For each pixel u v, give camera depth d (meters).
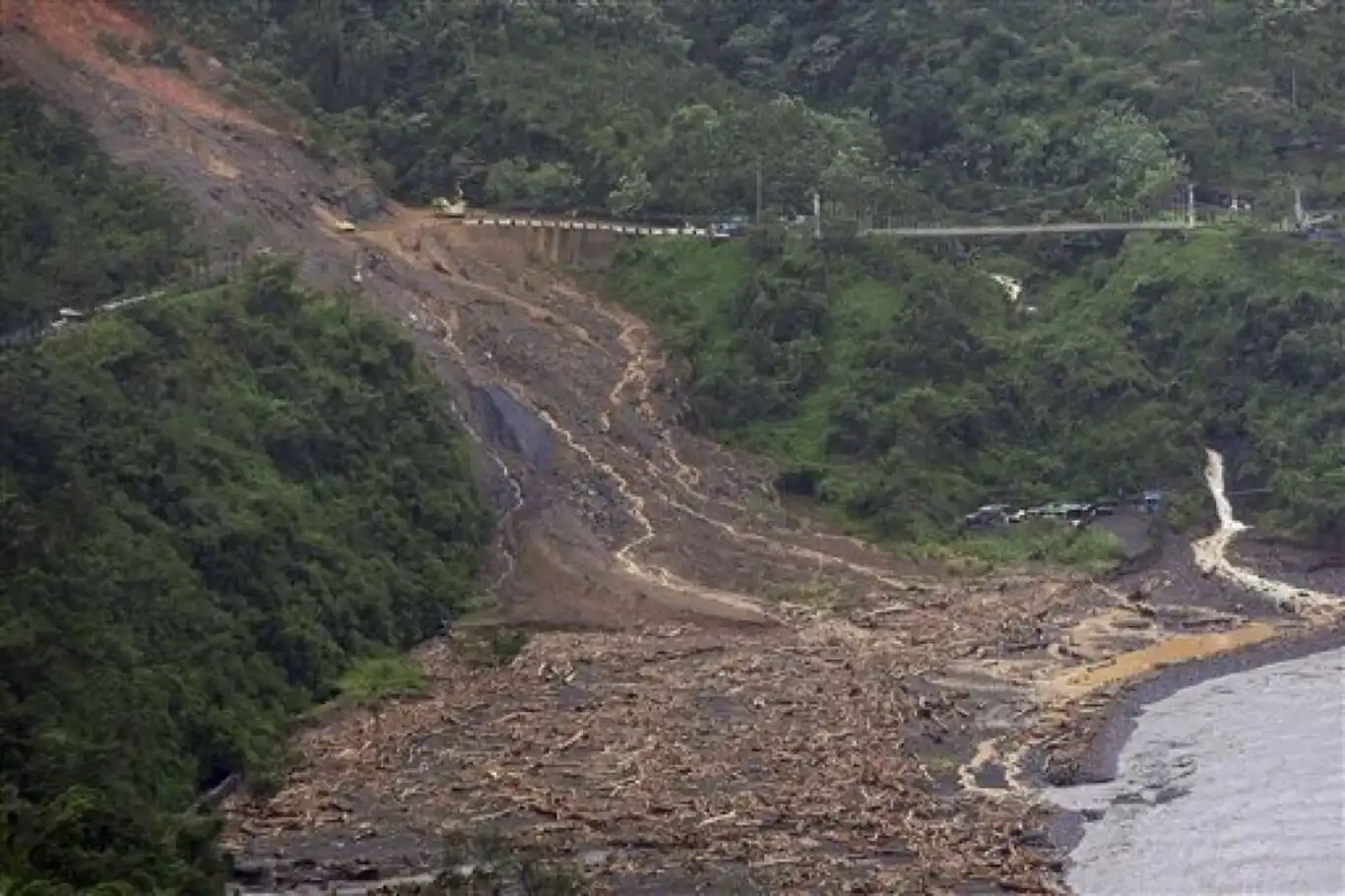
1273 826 151.62
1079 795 161.62
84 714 158.25
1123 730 177.62
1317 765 164.50
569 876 140.38
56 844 133.38
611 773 167.88
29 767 146.88
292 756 173.50
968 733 178.25
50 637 162.00
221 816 157.00
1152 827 152.88
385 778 169.50
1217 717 179.62
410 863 150.50
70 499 176.00
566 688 191.25
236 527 190.25
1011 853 148.38
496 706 187.00
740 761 169.75
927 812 157.50
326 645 191.75
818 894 141.38
